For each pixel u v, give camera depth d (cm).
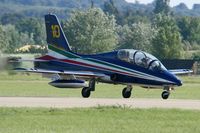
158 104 9944
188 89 16500
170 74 11806
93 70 12375
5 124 7075
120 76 12069
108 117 7800
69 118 7638
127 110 8531
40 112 8200
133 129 6781
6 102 10019
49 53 13250
